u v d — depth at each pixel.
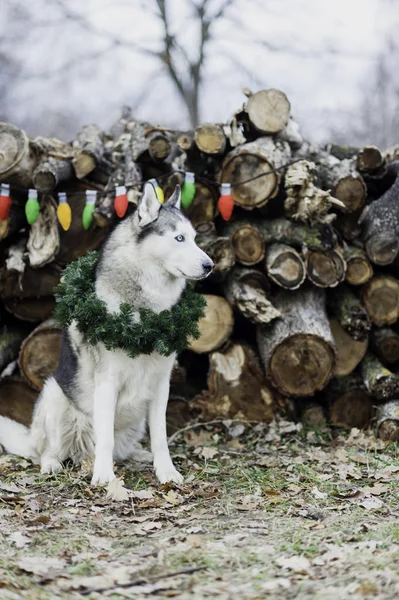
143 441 5.87
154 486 4.38
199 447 5.50
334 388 6.14
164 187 6.04
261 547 3.15
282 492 4.22
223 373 5.96
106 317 4.29
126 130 7.41
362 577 2.67
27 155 5.81
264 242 5.92
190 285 4.89
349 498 4.04
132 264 4.41
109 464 4.37
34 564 2.88
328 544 3.14
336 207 5.95
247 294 5.80
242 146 5.86
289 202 5.81
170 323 4.35
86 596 2.59
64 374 4.78
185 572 2.82
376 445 5.31
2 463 4.85
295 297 6.06
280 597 2.55
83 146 6.27
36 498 4.02
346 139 14.87
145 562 2.97
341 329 6.21
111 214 5.76
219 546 3.16
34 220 5.65
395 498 3.99
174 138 6.39
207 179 5.91
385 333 6.17
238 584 2.71
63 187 6.09
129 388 4.54
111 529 3.46
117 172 6.00
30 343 6.00
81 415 4.75
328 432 5.88
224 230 6.07
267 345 5.89
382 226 5.85
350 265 6.05
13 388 6.10
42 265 5.88
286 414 6.00
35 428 4.94
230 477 4.57
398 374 6.04
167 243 4.34
